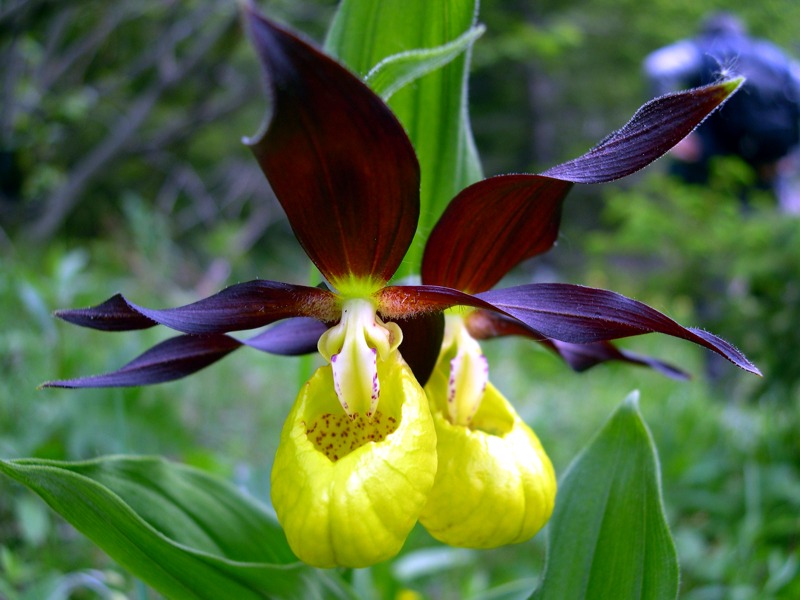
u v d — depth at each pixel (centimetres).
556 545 19
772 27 111
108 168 83
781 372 48
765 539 34
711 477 40
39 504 27
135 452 32
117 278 73
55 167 81
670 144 16
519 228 19
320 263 18
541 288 17
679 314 69
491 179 17
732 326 52
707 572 32
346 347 18
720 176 56
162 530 19
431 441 17
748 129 55
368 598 27
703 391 56
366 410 18
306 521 16
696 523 40
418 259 21
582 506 19
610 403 61
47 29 79
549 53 89
